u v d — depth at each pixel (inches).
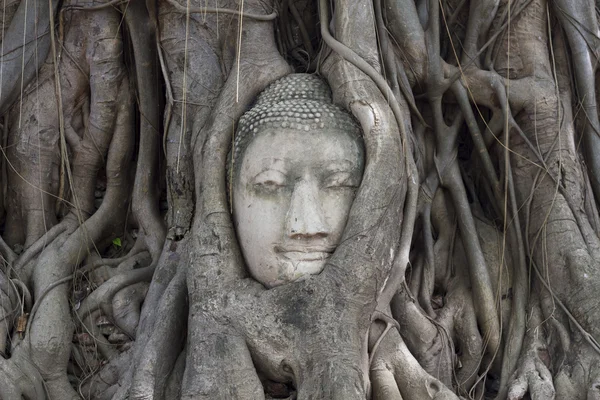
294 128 223.9
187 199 246.4
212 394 210.8
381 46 248.5
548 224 244.7
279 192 223.0
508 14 258.2
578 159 256.7
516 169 253.9
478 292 245.3
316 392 206.5
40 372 235.9
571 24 261.0
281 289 217.5
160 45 258.7
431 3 259.1
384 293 226.8
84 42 268.1
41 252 256.7
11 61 264.4
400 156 226.7
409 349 237.5
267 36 250.5
